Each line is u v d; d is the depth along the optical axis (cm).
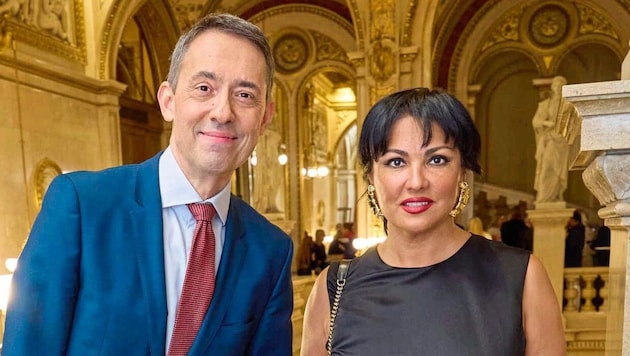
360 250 718
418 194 114
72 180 109
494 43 1038
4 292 367
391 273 123
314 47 1142
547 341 112
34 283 99
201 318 111
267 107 120
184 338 108
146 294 105
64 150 629
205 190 115
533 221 613
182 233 116
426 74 703
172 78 111
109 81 687
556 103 613
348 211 1928
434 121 113
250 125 109
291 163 1177
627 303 104
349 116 1648
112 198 110
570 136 127
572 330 571
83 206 106
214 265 116
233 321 116
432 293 117
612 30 967
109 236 106
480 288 115
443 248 122
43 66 586
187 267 111
